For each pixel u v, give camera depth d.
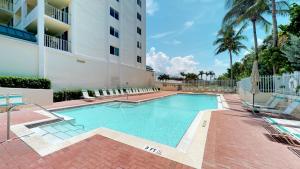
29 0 13.63
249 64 21.50
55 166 2.66
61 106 8.88
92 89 15.29
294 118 6.23
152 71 29.22
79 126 6.25
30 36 11.69
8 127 3.64
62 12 13.12
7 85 8.21
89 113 8.99
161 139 5.00
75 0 13.60
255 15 13.85
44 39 11.64
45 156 2.97
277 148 3.49
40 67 11.00
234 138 4.08
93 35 15.50
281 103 7.79
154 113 9.25
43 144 3.47
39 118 5.66
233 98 15.45
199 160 2.93
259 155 3.16
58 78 12.20
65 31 14.21
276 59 10.96
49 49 11.61
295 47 8.92
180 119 7.80
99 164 2.74
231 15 15.50
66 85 12.80
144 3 26.20
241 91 15.02
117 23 19.20
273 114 7.07
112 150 3.25
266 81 10.28
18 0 14.79
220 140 3.94
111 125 6.71
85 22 14.58
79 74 13.96
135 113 9.22
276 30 11.55
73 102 10.72
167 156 3.05
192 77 44.84
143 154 3.11
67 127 5.80
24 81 8.98
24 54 10.37
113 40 18.47
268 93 10.05
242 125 5.31
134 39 22.94
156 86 30.80
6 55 9.56
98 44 16.14
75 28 13.56
